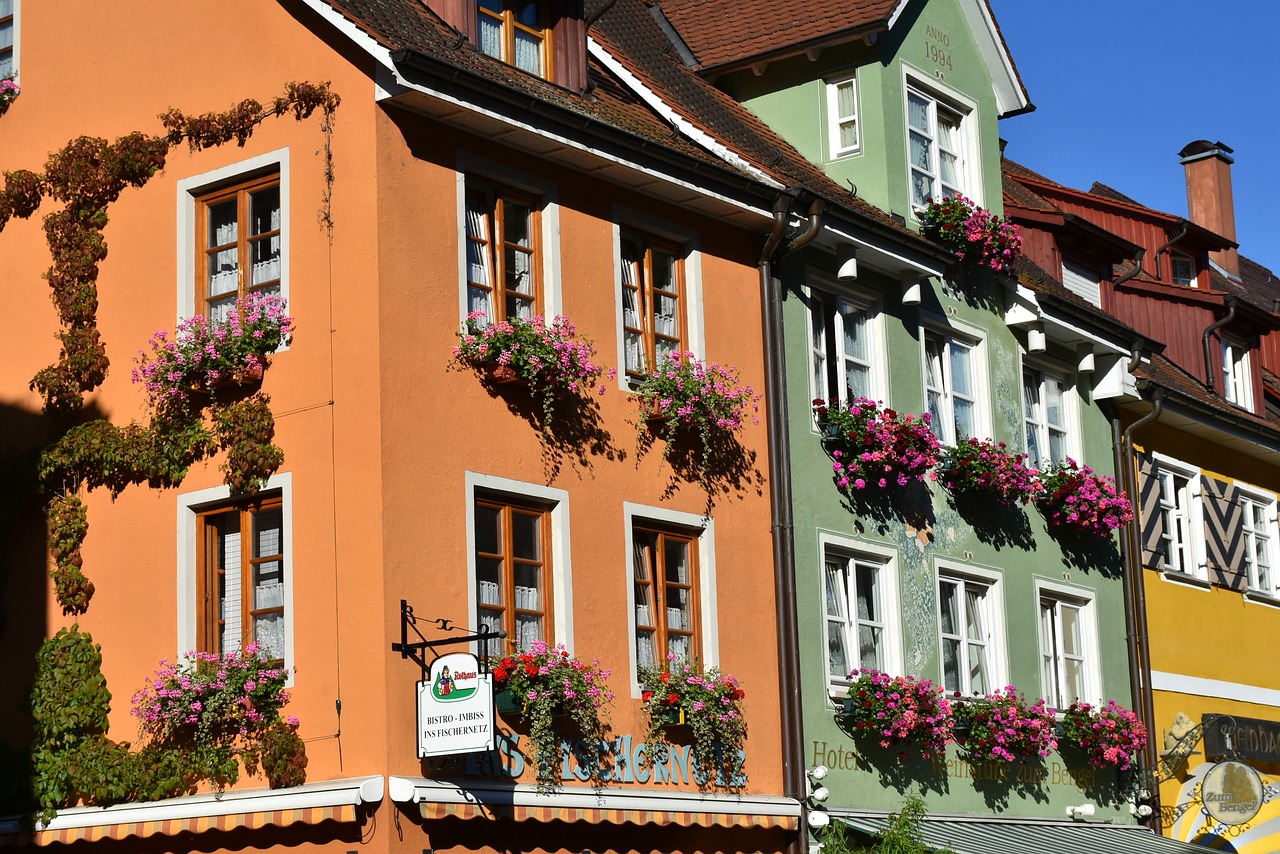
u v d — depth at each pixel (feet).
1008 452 73.87
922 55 75.92
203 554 53.01
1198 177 119.03
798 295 65.92
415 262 51.72
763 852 59.52
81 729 53.52
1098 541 81.25
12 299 58.08
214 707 49.96
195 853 50.67
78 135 58.03
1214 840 84.12
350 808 47.39
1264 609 93.20
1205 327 98.37
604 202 58.34
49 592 55.16
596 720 53.78
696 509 59.57
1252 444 92.84
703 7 78.38
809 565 63.98
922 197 74.84
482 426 52.65
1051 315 77.51
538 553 54.24
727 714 57.21
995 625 73.56
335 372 50.96
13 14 60.64
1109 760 75.82
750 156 65.26
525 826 51.39
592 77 67.41
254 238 53.83
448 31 58.44
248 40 54.60
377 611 48.88
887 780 65.41
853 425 65.77
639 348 59.36
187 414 53.52
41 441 56.39
